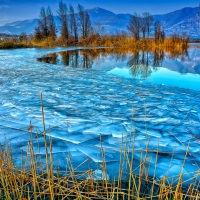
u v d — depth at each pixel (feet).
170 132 10.12
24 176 6.49
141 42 93.30
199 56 54.65
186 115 12.37
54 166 7.26
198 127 10.71
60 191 5.98
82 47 92.63
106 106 13.98
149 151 8.40
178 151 8.43
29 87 19.19
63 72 28.27
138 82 22.74
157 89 19.26
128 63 41.34
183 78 26.43
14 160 7.68
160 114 12.53
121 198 5.95
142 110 13.21
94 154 8.23
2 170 6.15
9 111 12.90
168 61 44.88
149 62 43.09
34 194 5.73
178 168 7.32
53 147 8.74
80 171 6.88
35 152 8.32
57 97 16.05
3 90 17.93
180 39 80.94
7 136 9.67
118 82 22.22
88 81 22.36
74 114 12.46
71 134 9.93
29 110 13.10
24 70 29.07
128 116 12.17
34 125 10.89
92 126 10.81
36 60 42.37
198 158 7.96
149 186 6.42
